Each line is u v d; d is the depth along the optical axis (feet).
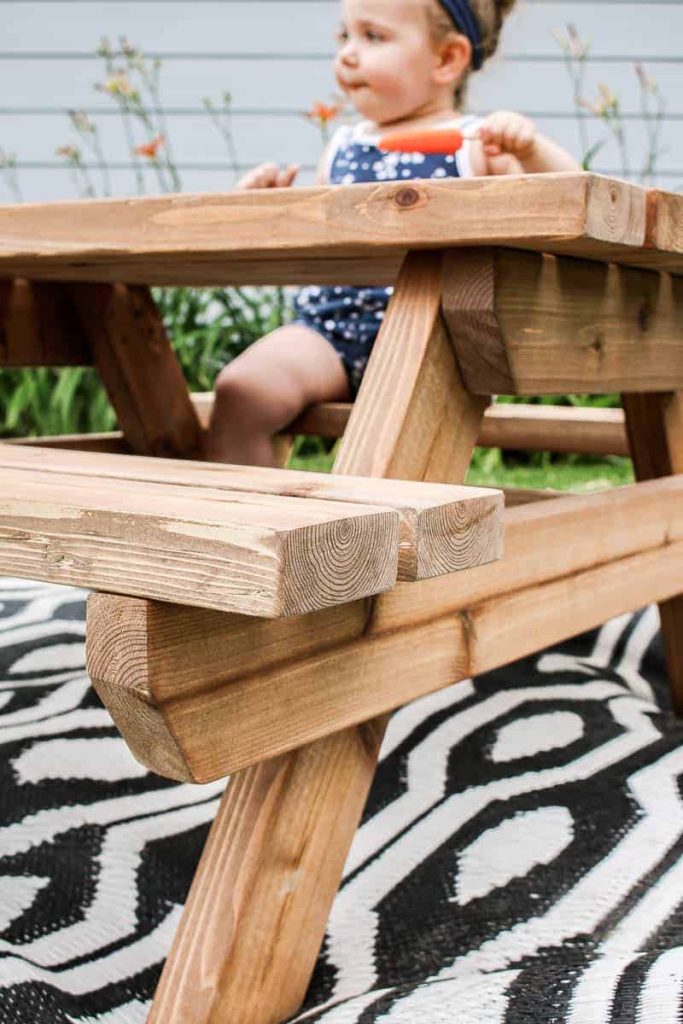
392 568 2.26
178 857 3.71
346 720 2.75
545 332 3.28
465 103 6.54
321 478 2.72
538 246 3.03
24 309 5.60
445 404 3.24
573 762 4.23
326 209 3.09
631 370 3.81
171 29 13.17
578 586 3.74
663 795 3.92
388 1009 2.68
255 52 13.16
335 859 2.94
